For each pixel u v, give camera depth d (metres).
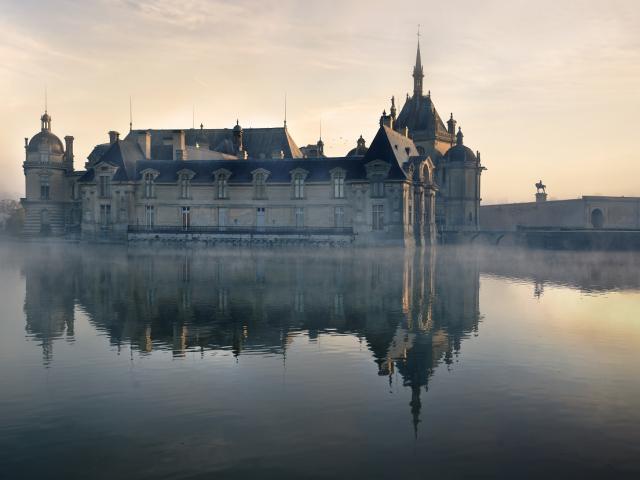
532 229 100.81
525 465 13.28
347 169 94.81
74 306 33.03
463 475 12.83
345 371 20.25
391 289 40.53
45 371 20.17
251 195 98.31
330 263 62.34
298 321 28.78
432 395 17.70
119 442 14.43
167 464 13.31
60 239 119.56
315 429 15.19
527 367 20.64
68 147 129.50
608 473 12.94
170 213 100.69
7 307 32.66
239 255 74.69
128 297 36.31
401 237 91.06
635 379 19.25
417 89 139.38
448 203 122.81
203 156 110.38
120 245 97.50
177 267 56.44
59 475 12.79
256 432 14.98
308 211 96.38
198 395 17.75
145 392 18.03
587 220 114.62
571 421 15.69
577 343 24.17
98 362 21.25
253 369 20.39
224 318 29.53
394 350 23.05
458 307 33.19
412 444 14.30
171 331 26.45
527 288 42.16
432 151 131.38
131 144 106.06
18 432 15.02
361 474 12.86
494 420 15.79
